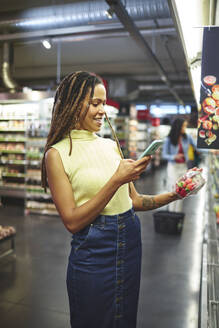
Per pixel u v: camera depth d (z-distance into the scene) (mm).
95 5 5297
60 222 6285
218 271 2135
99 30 6805
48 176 1238
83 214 1146
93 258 1232
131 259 1304
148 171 15773
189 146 5793
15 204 8125
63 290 3299
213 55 1766
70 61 10992
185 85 14734
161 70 8930
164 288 3344
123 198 1301
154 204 1504
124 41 8648
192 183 1450
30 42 7688
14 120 7609
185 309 2914
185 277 3631
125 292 1284
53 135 1283
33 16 5734
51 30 6336
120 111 14641
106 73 13398
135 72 13156
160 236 5293
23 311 2861
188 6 1835
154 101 18375
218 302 1770
